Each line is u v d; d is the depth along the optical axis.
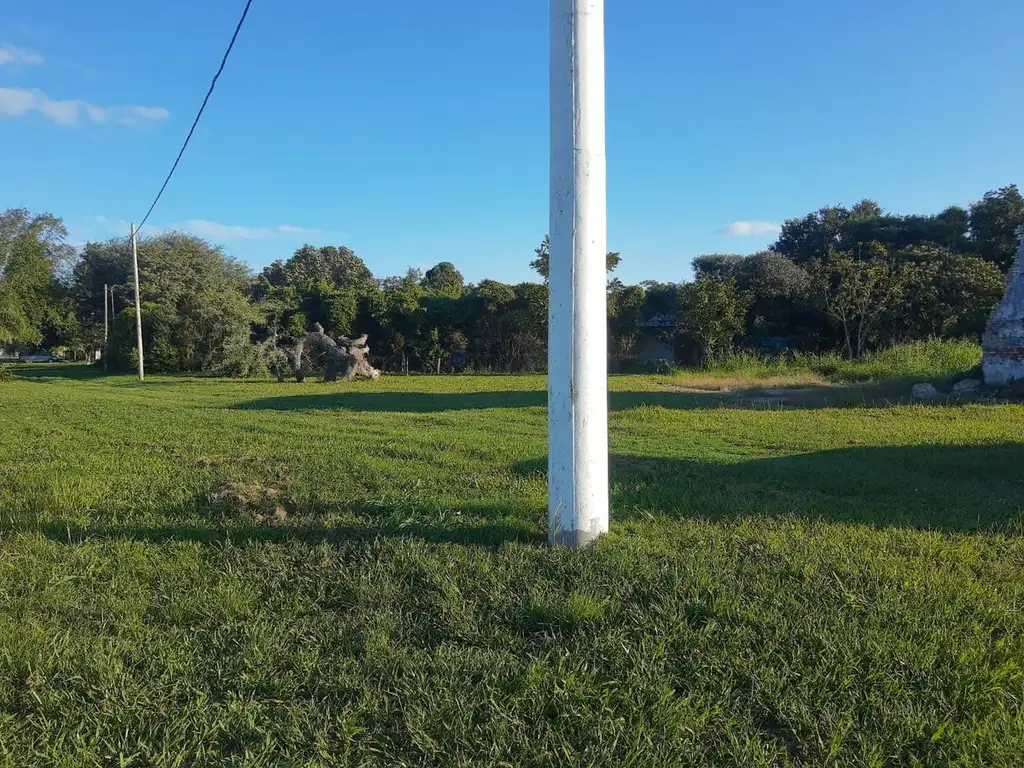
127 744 2.53
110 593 3.85
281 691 2.83
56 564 4.25
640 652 3.07
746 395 16.22
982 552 4.39
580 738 2.52
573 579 3.84
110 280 53.12
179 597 3.75
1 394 17.92
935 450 8.14
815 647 3.11
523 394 16.62
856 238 33.78
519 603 3.58
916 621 3.30
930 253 28.31
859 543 4.50
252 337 31.27
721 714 2.65
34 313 32.84
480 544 4.56
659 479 6.65
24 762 2.41
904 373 19.94
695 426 10.57
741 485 6.32
